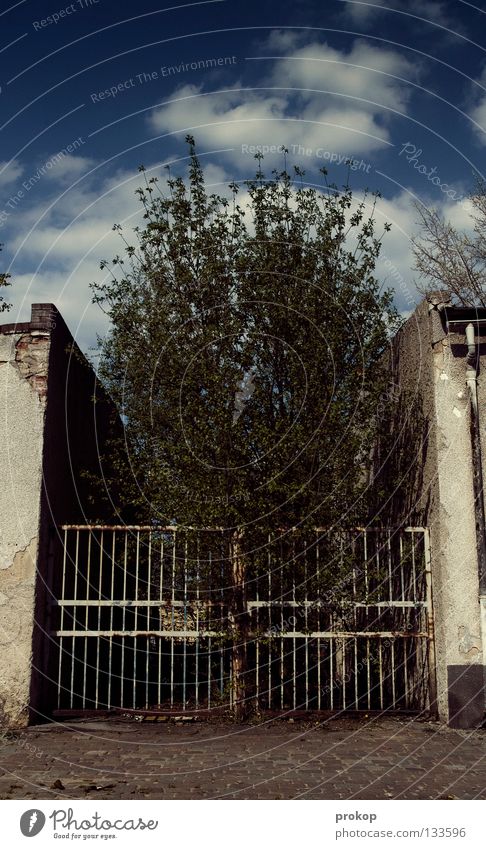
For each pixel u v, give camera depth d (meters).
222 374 7.87
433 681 8.02
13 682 7.59
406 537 8.63
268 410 8.14
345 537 8.26
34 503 7.94
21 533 7.88
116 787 5.53
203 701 9.20
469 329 8.37
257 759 6.40
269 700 7.97
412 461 8.96
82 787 5.52
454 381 8.38
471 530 8.08
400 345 9.78
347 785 5.62
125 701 9.41
